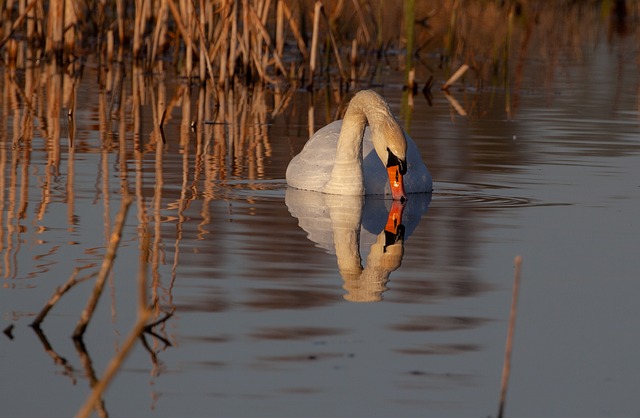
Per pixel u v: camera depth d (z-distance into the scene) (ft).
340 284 29.91
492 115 69.67
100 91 75.82
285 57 97.86
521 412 21.45
